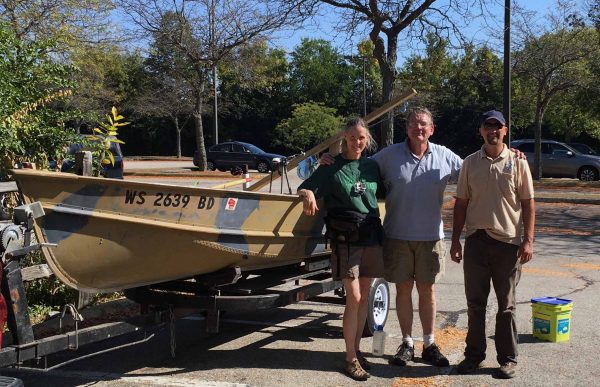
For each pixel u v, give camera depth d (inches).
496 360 215.6
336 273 198.2
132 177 1085.1
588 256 427.5
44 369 173.2
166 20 1002.1
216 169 1277.1
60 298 256.4
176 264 190.5
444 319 273.4
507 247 197.0
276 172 263.9
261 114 2500.0
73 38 725.3
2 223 174.9
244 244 197.9
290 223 213.5
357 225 195.6
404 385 194.1
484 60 1323.8
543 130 2025.1
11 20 647.8
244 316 282.8
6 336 164.9
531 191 195.8
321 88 2556.6
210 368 210.8
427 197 205.5
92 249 173.3
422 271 207.8
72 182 165.6
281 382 197.3
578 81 1055.0
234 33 1037.8
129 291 203.0
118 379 199.3
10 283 153.9
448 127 2020.2
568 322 239.1
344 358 221.5
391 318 281.4
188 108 1492.4
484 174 196.1
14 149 264.4
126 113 1920.5
